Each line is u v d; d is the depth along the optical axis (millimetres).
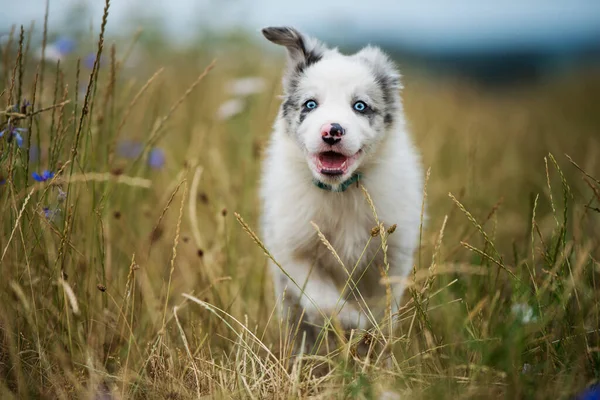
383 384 3029
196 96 6949
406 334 3621
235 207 5203
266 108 6594
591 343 3248
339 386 3061
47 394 2928
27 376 3092
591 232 4547
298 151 3969
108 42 6273
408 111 9375
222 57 8062
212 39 8219
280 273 4078
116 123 4535
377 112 3967
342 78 3924
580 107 11508
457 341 3328
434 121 9109
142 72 7148
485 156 7684
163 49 8086
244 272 4543
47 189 3453
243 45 8188
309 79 3975
